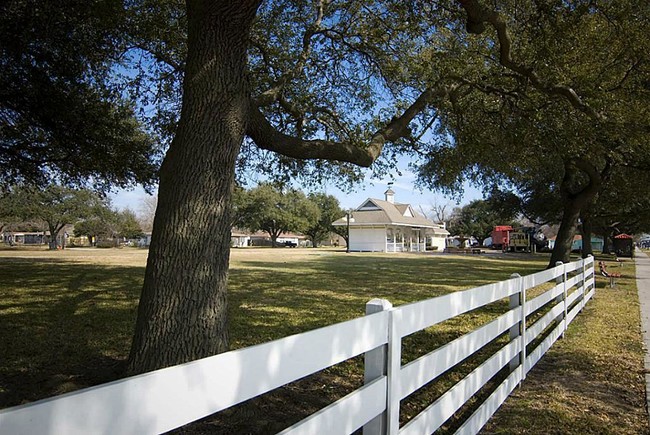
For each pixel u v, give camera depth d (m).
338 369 5.09
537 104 8.77
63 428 1.04
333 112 9.70
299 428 1.62
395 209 48.69
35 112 10.30
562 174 18.39
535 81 7.73
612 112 8.84
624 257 37.16
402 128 6.82
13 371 4.73
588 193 16.59
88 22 8.36
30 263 19.84
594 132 9.02
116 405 1.14
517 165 12.39
